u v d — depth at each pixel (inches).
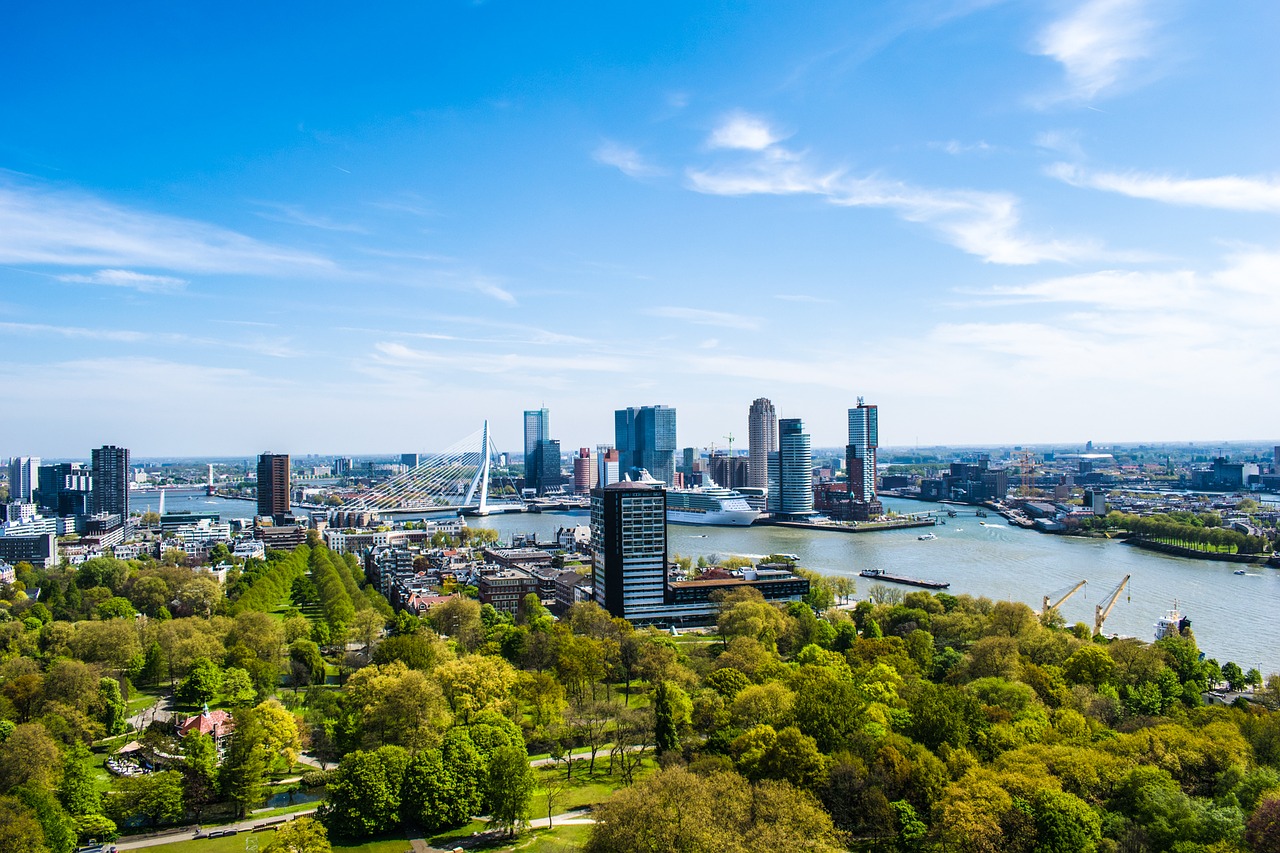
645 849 7608.3
